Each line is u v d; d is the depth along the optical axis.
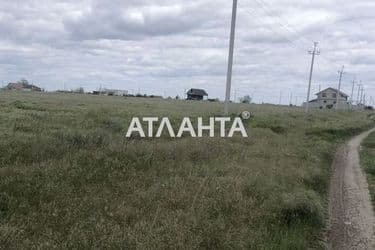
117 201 8.77
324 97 145.00
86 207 8.20
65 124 20.05
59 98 60.38
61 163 10.94
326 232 9.67
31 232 6.95
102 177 10.41
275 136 25.45
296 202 9.88
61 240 6.71
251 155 16.55
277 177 12.95
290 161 16.25
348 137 38.56
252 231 8.05
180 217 8.03
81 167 10.90
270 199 10.23
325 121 50.69
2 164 10.55
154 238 6.92
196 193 9.64
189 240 7.04
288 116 48.91
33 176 9.53
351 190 14.62
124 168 11.49
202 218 8.11
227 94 33.44
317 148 23.50
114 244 6.65
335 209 11.80
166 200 9.07
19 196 8.45
